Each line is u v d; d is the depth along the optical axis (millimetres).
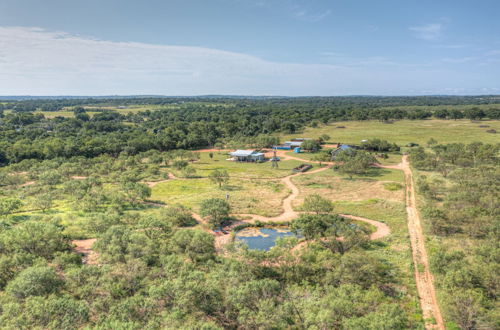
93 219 58188
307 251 43469
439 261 41562
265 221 63812
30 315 29234
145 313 31391
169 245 46281
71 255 43844
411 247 49812
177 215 62188
